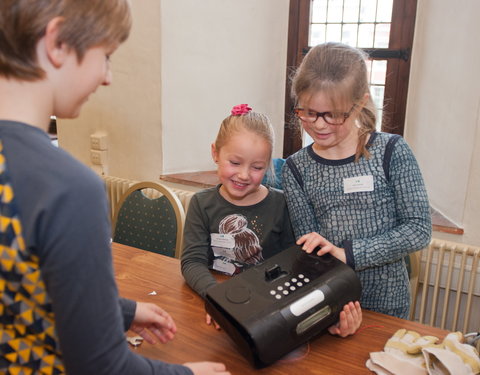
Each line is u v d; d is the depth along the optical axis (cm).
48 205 42
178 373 56
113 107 254
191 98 243
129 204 173
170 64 232
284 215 123
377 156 104
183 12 228
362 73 97
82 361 46
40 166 44
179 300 102
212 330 89
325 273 82
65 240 42
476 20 178
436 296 188
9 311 49
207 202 122
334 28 243
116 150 262
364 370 77
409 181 101
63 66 47
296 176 114
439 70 206
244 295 77
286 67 261
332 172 108
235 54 247
